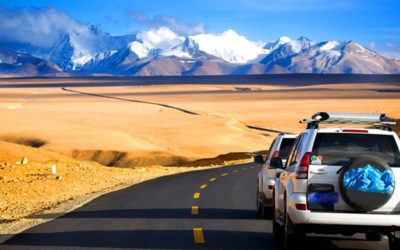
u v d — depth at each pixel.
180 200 16.95
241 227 11.66
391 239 8.49
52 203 16.64
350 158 8.37
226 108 156.88
